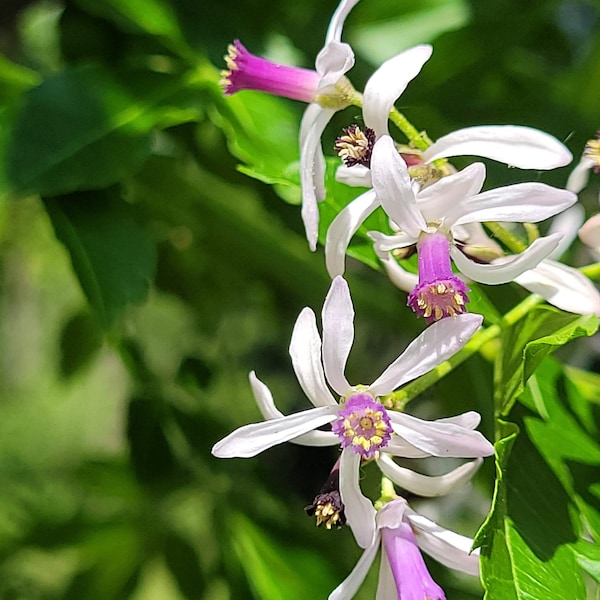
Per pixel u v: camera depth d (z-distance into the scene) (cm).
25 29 18
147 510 18
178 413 17
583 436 13
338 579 17
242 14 16
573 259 15
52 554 18
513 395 12
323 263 18
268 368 26
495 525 12
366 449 12
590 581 14
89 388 36
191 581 18
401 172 12
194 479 17
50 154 14
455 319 12
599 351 18
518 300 14
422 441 12
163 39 15
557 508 13
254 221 18
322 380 12
